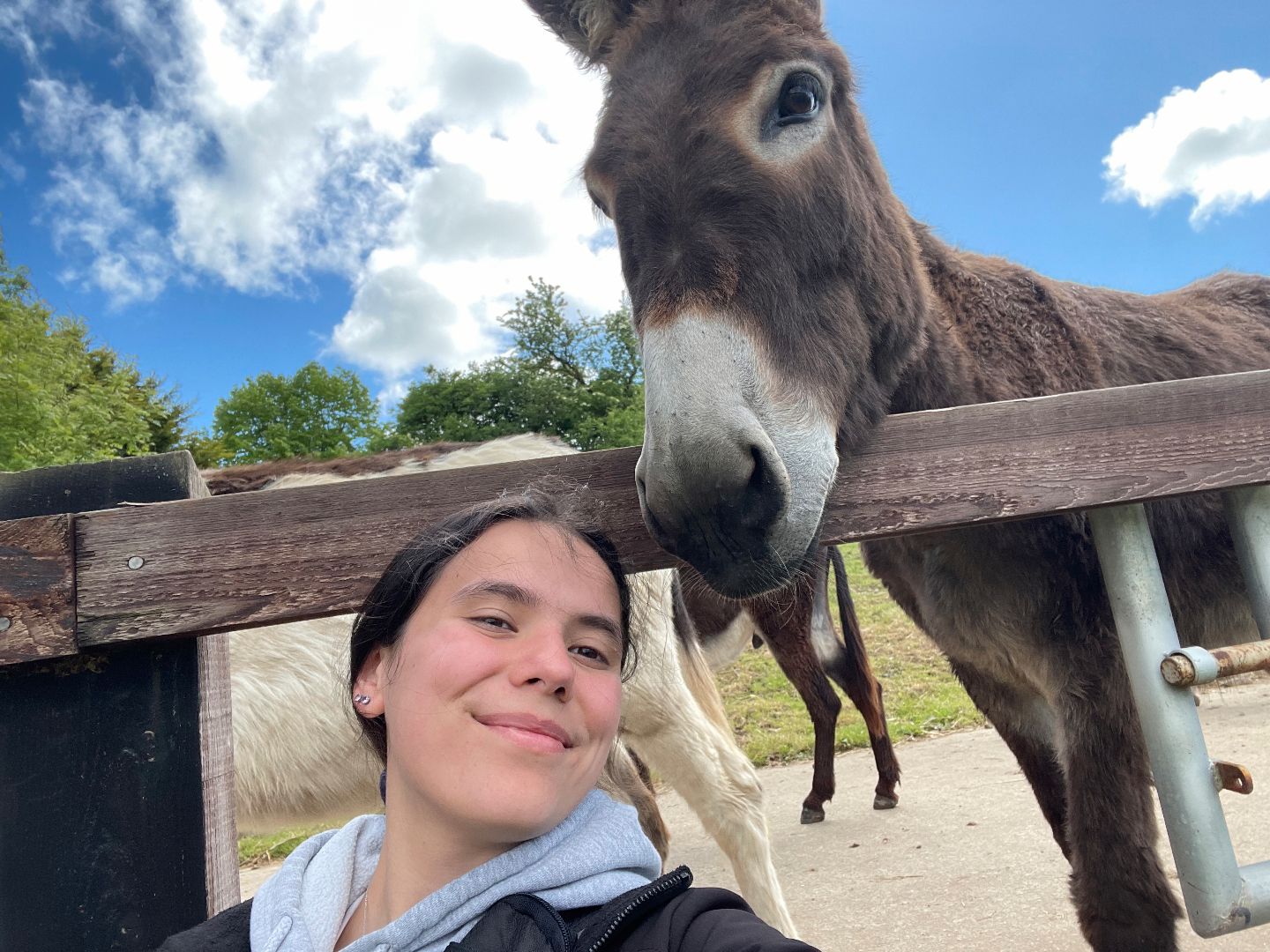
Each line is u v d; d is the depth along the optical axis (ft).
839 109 3.06
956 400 3.34
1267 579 2.30
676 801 7.93
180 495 2.13
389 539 2.04
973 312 3.67
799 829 6.49
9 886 1.91
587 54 3.32
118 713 1.98
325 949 1.59
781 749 9.12
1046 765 3.71
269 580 2.00
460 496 2.09
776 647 6.93
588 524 1.85
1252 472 2.23
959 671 3.88
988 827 5.83
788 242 2.59
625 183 2.63
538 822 1.49
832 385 2.63
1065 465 2.21
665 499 2.21
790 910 4.83
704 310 2.38
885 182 3.39
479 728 1.51
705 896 1.46
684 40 2.80
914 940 4.20
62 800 1.94
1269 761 6.24
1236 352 3.93
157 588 1.98
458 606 1.61
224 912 1.74
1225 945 3.84
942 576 3.39
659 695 4.72
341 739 4.33
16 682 1.99
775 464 2.28
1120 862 2.85
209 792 2.00
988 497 2.20
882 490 2.25
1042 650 3.16
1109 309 3.96
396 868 1.61
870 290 2.96
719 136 2.59
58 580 1.96
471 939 1.40
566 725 1.55
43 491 2.14
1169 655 2.20
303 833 7.84
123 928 1.89
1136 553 2.30
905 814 6.47
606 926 1.38
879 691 6.87
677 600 5.24
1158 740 2.21
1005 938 4.07
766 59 2.69
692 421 2.23
